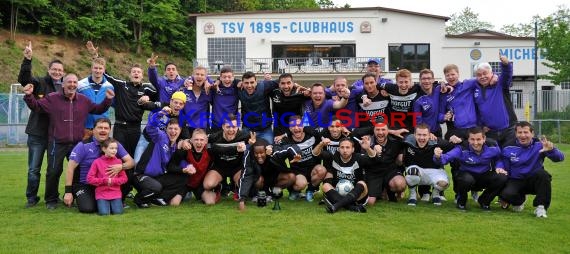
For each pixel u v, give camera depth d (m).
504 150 6.54
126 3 42.16
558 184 8.80
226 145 7.00
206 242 4.82
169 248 4.61
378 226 5.53
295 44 30.89
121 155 6.47
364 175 7.12
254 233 5.17
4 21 35.22
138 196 6.74
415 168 6.92
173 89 8.21
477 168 6.62
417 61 31.39
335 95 7.80
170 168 6.96
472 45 31.52
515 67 31.98
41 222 5.73
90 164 6.43
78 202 6.32
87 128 7.35
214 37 30.50
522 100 25.83
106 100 6.94
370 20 31.03
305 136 7.27
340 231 5.27
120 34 40.62
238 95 7.79
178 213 6.28
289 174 7.22
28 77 6.60
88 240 4.90
